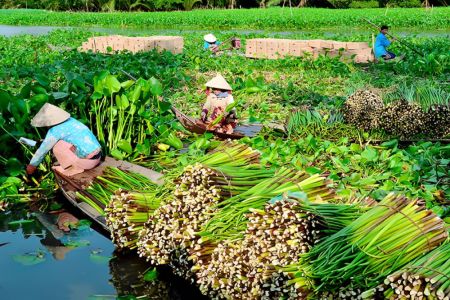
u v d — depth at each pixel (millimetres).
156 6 66750
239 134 9352
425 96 9852
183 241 5309
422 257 4324
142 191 6367
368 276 4344
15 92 13844
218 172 5508
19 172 7684
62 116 7461
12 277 5707
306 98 12828
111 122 8484
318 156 8023
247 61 19141
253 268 4727
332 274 4352
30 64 18750
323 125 9523
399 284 4074
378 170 7512
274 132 9758
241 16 49125
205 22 46844
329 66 17219
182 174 5559
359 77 14969
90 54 19156
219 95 9625
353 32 37250
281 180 5523
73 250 6242
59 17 55938
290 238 4664
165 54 19406
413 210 4520
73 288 5520
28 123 7961
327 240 4523
